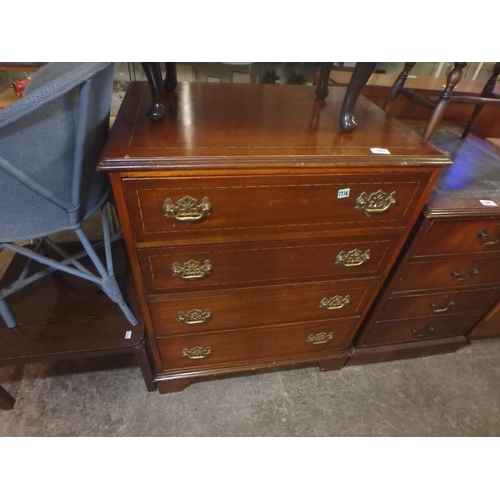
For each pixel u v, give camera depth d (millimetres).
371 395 1218
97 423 1071
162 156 593
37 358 917
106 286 865
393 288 1007
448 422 1162
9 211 678
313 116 820
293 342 1109
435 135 1249
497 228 894
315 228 754
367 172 672
